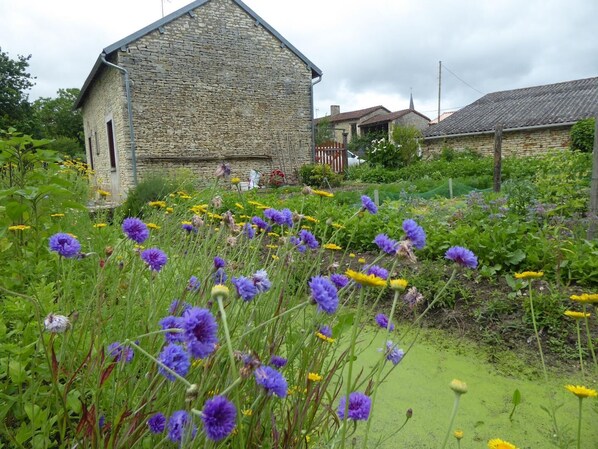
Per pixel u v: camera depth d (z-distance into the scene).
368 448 1.66
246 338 1.30
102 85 13.14
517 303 2.83
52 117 40.84
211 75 12.41
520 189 5.05
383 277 1.43
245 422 1.19
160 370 0.91
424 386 2.14
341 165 15.79
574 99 19.80
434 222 4.54
